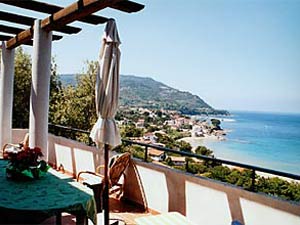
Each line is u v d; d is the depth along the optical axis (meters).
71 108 11.51
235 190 3.49
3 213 2.63
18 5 4.18
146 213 4.45
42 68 4.82
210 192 3.75
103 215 4.04
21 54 10.56
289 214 3.04
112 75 3.59
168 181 4.26
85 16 4.11
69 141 6.52
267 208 3.21
